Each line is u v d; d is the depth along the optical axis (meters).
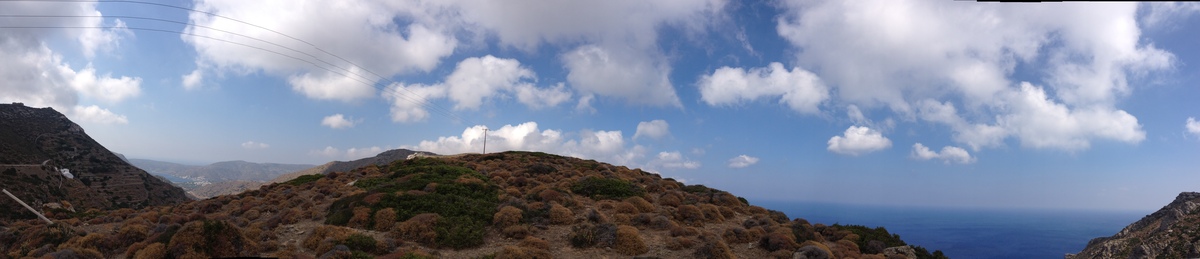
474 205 29.94
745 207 39.62
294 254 21.41
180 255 19.86
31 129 119.69
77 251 21.28
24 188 81.56
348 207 29.73
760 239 26.45
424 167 46.78
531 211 29.72
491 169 51.53
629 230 25.22
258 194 45.06
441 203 29.59
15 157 94.56
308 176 52.75
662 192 41.66
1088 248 97.75
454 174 43.19
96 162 118.19
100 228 30.02
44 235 25.75
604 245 24.53
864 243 29.88
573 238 24.88
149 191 116.31
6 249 25.77
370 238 23.23
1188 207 78.88
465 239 24.55
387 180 42.38
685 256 23.80
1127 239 81.88
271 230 26.75
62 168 104.12
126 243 23.81
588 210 31.62
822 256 23.19
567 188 38.62
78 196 94.56
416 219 26.06
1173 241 71.06
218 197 45.06
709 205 34.00
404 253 21.95
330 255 20.78
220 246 20.75
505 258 20.98
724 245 24.09
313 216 30.08
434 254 22.91
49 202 82.00
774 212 38.06
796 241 27.95
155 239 22.42
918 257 28.56
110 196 103.75
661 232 28.06
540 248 23.58
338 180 46.41
